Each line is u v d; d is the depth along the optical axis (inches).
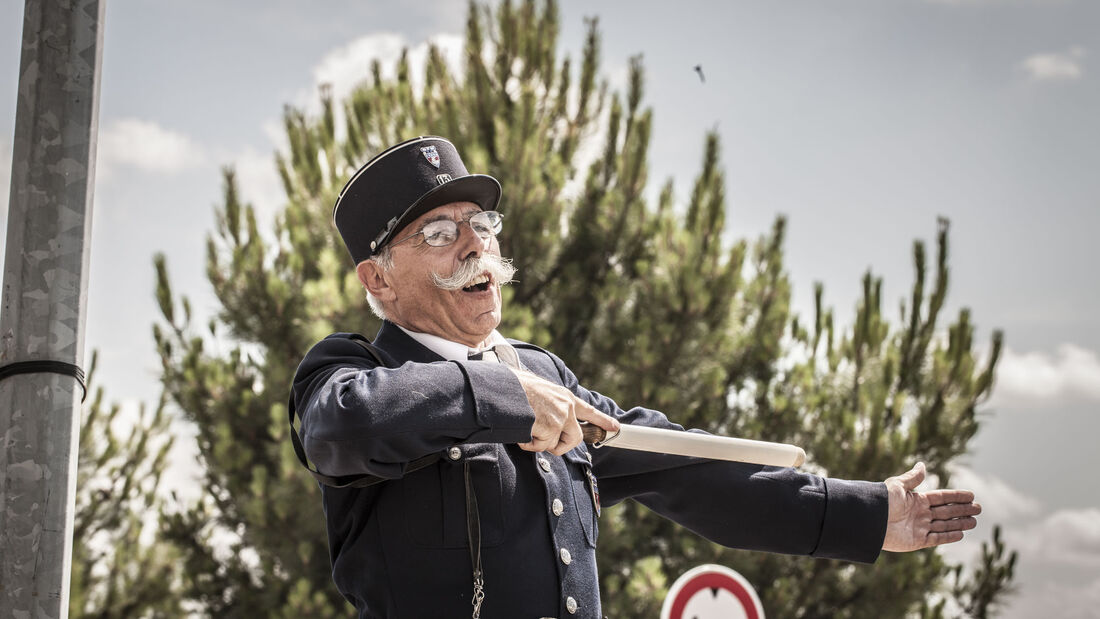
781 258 445.1
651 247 430.6
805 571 409.1
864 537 103.7
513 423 83.7
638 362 380.2
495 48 433.4
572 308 427.5
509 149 393.4
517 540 90.1
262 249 402.0
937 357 417.1
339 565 92.2
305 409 91.3
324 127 434.3
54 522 81.4
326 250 370.9
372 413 81.2
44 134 85.0
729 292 400.5
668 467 104.5
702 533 105.9
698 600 182.5
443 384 83.5
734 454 97.9
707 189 410.6
